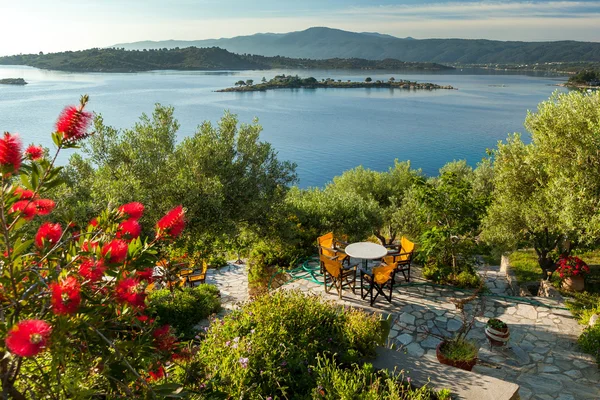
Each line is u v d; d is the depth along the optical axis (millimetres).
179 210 2645
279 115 176000
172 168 11805
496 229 11883
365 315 6344
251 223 13188
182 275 10852
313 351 5059
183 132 117312
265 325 5203
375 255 8805
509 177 11852
